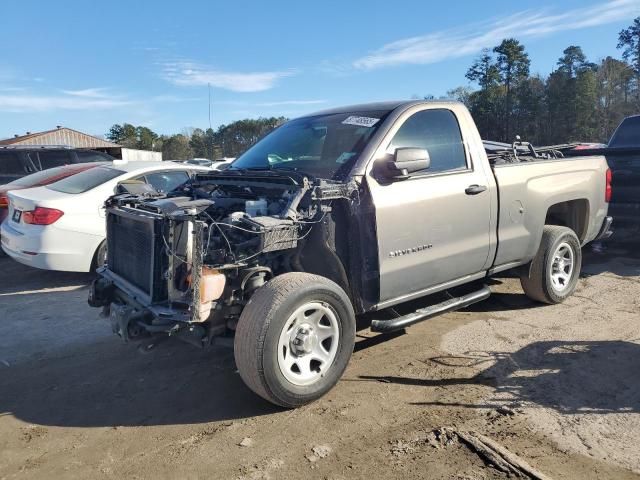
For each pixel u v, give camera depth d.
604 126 58.97
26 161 11.07
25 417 3.76
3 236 7.43
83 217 7.01
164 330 3.64
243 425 3.51
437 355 4.50
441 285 4.63
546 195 5.45
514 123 60.09
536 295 5.65
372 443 3.21
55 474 3.06
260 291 3.56
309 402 3.70
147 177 7.74
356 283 4.03
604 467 2.86
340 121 4.68
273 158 4.74
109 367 4.62
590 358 4.29
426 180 4.38
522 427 3.30
